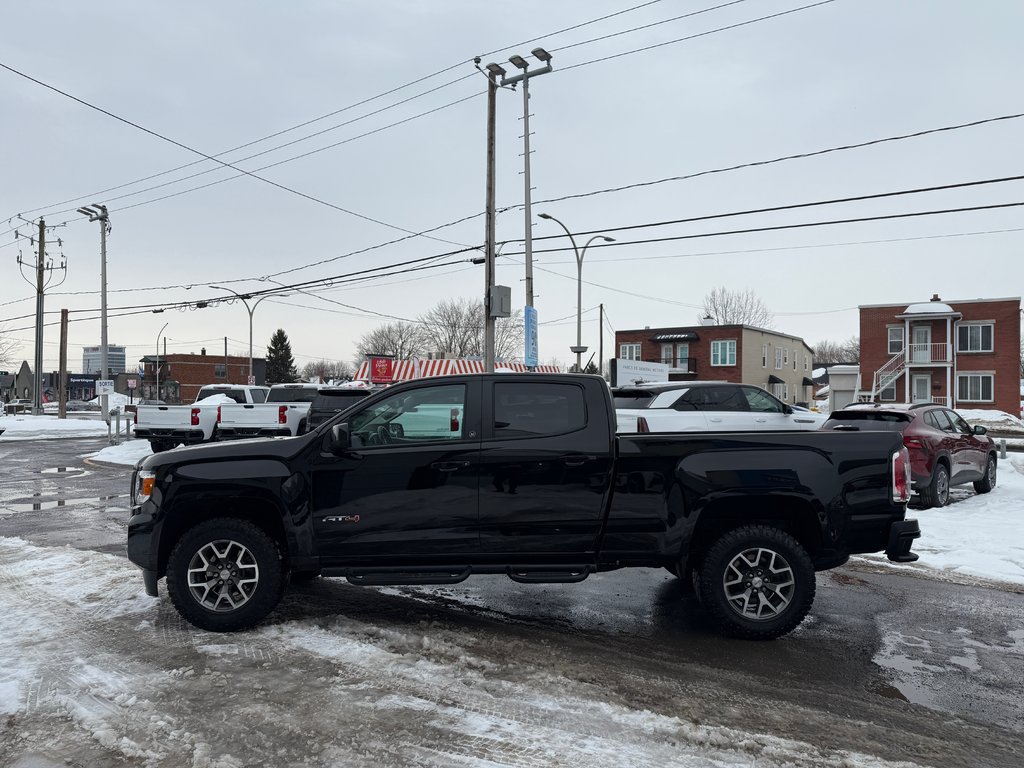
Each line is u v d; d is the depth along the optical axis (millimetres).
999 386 43938
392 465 5426
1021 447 26344
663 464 5426
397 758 3547
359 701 4180
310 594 6512
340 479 5418
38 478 15273
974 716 4152
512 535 5422
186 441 18797
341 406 16844
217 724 3881
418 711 4059
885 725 4020
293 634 5324
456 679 4523
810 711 4180
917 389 46031
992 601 6512
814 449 5488
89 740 3715
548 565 5477
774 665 4914
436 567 5469
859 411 12289
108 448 21844
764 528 5461
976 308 44562
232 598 5449
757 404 12789
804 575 5367
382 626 5590
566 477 5418
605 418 5512
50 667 4672
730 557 5414
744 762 3553
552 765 3502
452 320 74750
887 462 5527
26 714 4004
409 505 5418
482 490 5422
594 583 7043
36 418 39438
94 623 5566
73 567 7262
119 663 4742
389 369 26609
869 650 5230
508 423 5504
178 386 79812
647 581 7129
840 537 5480
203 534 5359
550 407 5551
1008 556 8055
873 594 6730
